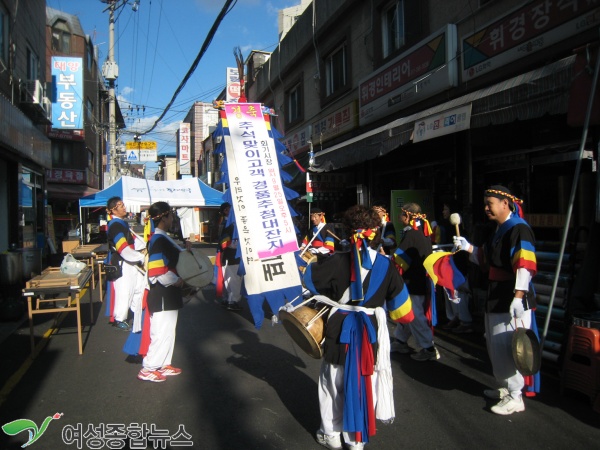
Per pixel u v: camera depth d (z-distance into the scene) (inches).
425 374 175.9
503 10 254.5
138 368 185.6
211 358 197.6
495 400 151.1
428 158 350.9
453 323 240.4
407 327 198.5
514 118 203.0
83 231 711.1
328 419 118.8
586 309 161.2
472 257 155.0
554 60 221.6
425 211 337.7
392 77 351.3
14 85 407.5
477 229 251.6
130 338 181.3
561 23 215.9
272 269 174.1
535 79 191.3
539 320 187.8
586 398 150.4
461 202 307.1
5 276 278.7
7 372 181.8
